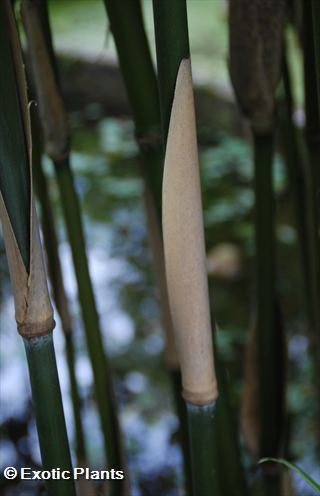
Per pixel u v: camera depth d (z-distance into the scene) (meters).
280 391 0.87
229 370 1.76
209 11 3.16
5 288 1.63
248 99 0.78
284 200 2.12
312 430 1.51
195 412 0.66
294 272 2.00
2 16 0.57
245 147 2.19
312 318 0.94
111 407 0.83
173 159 0.60
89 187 2.34
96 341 0.82
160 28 0.59
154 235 0.78
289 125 0.90
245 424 0.91
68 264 1.93
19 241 0.60
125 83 0.72
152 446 1.58
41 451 0.64
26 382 1.52
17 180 0.59
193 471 0.68
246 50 0.75
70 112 2.69
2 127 0.58
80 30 2.92
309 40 0.76
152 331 2.01
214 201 2.22
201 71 2.62
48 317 0.62
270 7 0.73
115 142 2.38
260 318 0.85
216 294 2.06
